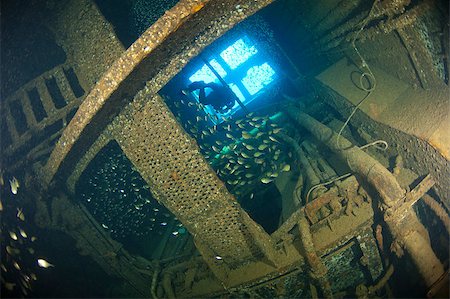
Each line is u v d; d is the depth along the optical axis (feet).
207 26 10.96
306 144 18.69
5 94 16.02
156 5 21.31
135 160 12.71
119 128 12.56
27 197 15.80
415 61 12.49
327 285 12.81
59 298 17.97
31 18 15.37
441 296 10.66
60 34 15.26
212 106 26.58
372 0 13.62
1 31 15.07
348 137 17.61
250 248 13.75
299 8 21.65
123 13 20.58
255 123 18.81
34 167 15.57
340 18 17.04
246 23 25.04
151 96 11.93
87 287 19.21
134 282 17.69
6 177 15.10
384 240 13.12
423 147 11.89
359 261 13.51
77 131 11.96
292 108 22.12
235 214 13.07
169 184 12.75
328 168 15.72
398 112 13.41
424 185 11.27
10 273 15.44
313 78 19.33
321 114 20.88
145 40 9.81
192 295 15.05
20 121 16.80
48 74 15.55
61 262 18.40
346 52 17.92
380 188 11.33
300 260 12.96
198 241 13.80
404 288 13.15
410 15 11.07
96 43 14.07
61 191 16.12
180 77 26.96
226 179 20.53
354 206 12.84
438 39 10.99
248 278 13.69
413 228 11.34
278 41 27.81
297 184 16.29
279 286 13.83
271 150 20.31
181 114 22.68
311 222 13.14
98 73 14.19
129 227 20.66
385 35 13.30
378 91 14.93
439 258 12.26
